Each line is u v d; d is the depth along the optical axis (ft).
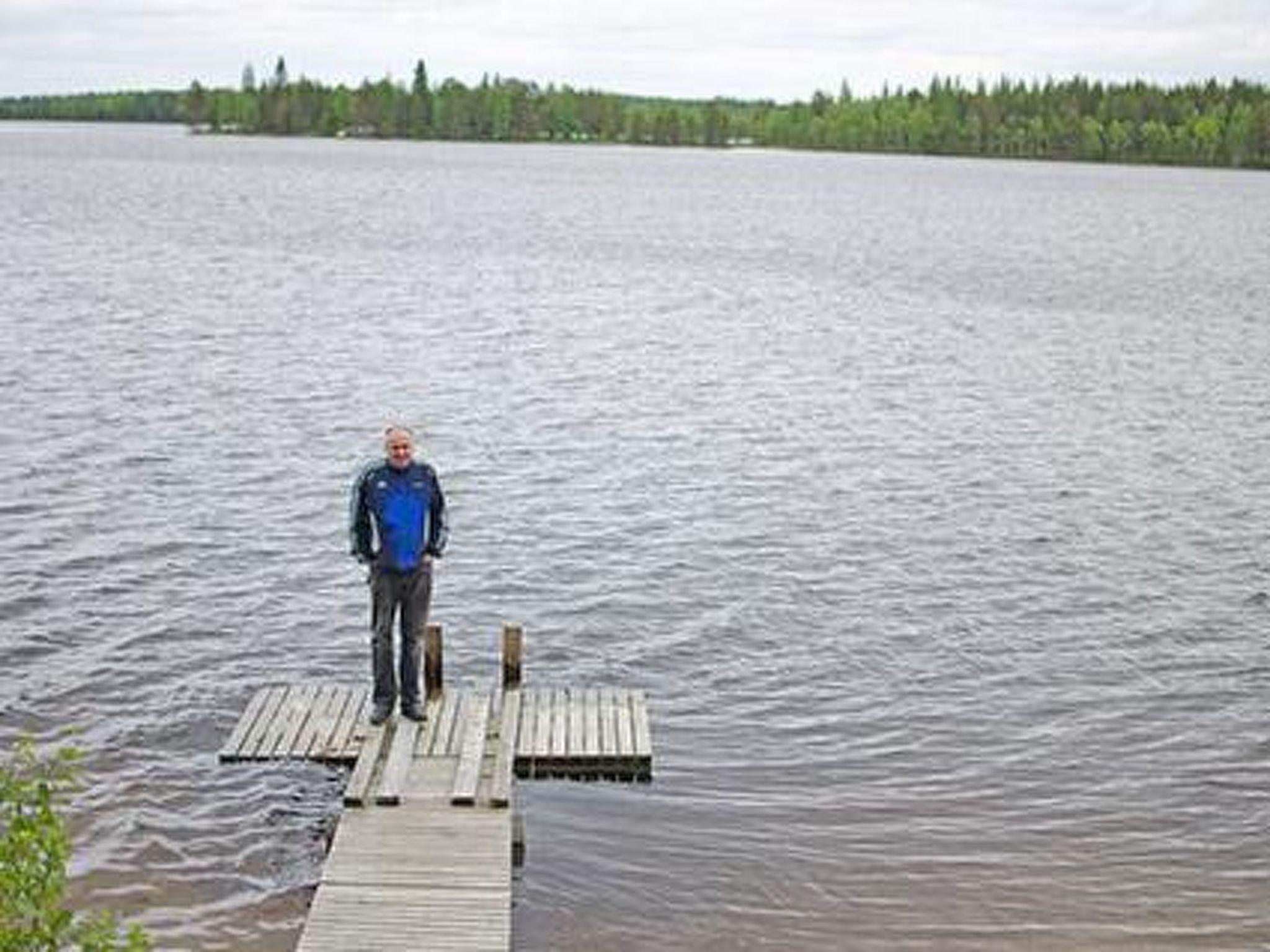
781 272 269.03
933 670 72.69
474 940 41.60
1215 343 186.60
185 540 89.04
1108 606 83.35
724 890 50.19
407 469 54.13
